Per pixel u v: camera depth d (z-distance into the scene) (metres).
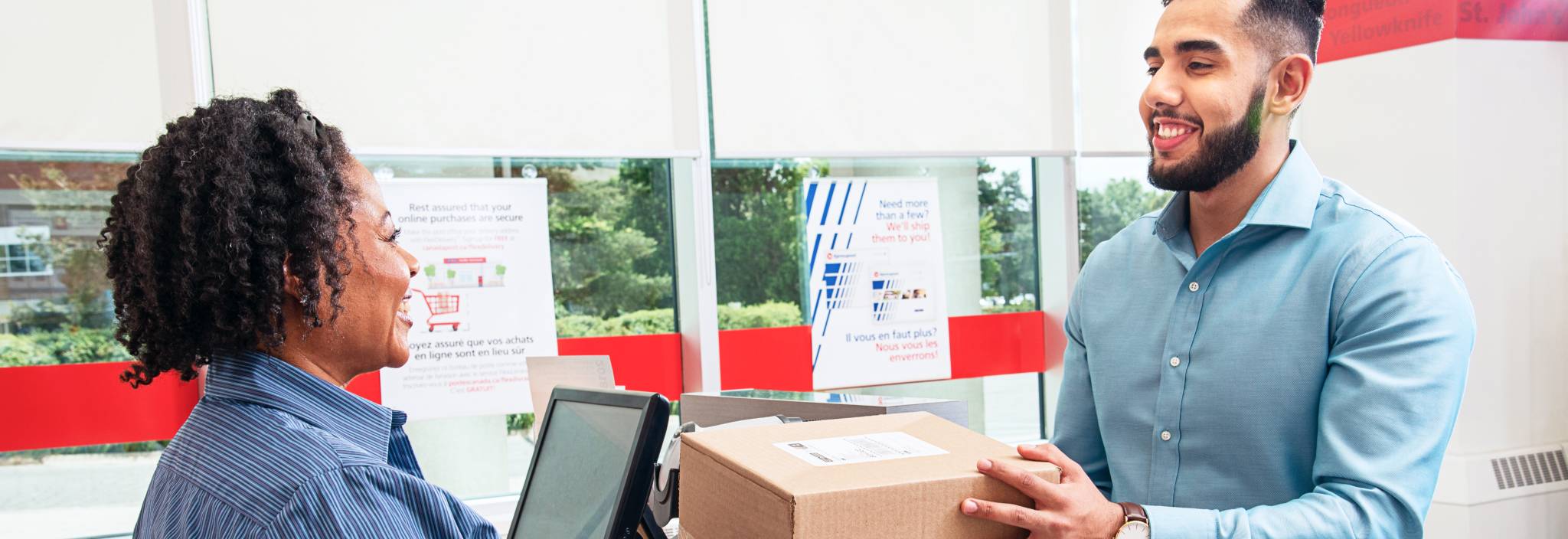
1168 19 1.35
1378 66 3.41
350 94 3.21
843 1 3.81
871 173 4.04
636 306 3.75
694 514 1.04
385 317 1.07
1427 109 3.27
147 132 3.03
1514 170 3.30
